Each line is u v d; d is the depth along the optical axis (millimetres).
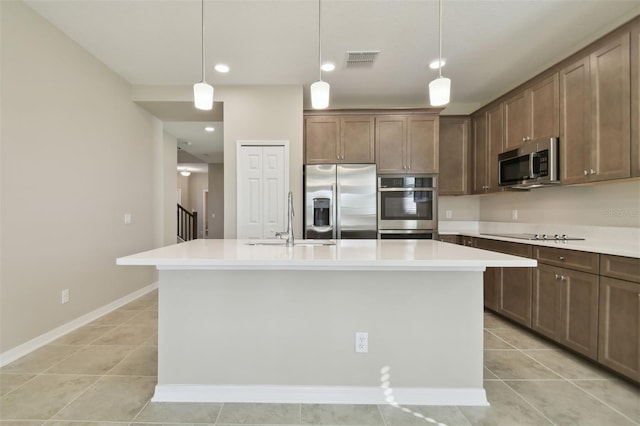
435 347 1785
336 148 3908
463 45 2904
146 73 3441
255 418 1636
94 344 2521
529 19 2516
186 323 1795
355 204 3744
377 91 3986
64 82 2715
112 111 3369
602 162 2311
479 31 2684
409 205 3873
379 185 3852
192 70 3373
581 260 2207
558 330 2402
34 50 2424
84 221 2965
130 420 1611
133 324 2967
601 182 2391
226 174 3775
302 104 3771
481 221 4352
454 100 4348
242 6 2354
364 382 1788
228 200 3783
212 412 1681
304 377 1795
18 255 2303
